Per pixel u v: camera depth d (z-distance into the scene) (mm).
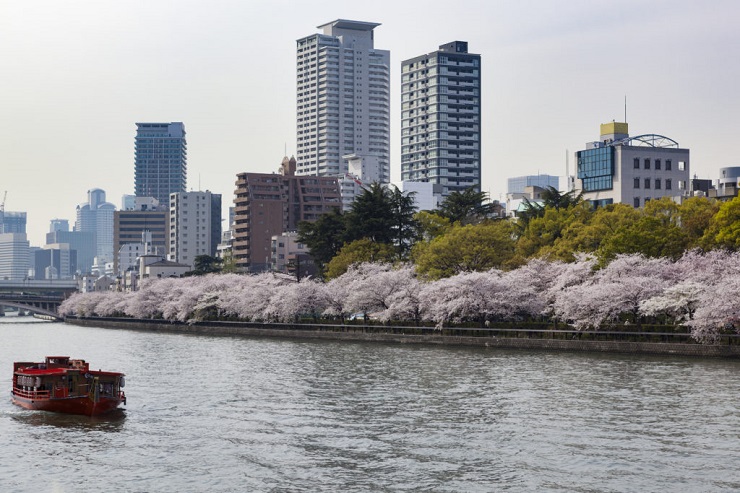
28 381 82750
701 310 108938
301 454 62375
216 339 174500
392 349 135000
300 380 98875
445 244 157375
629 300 121500
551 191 183000
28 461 61781
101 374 80250
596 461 58719
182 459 61688
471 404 79625
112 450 64688
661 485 53312
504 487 53750
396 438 66625
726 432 65812
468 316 141625
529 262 147125
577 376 95000
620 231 139000
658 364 103188
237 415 76938
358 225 189000
